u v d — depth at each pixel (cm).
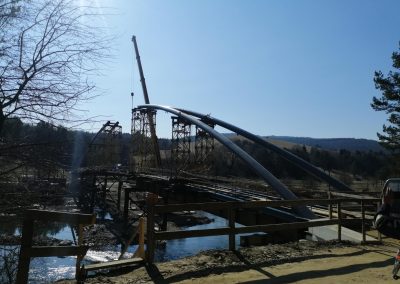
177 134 7650
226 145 4956
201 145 7531
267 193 3622
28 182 552
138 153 8756
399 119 3484
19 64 566
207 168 7325
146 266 883
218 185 4622
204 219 5716
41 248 567
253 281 796
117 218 5397
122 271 855
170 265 898
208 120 7431
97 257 2962
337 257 1061
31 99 555
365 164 11306
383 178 3928
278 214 2592
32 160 549
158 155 8619
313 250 1150
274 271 883
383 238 1427
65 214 579
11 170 545
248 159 4312
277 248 1148
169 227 5012
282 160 10319
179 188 4759
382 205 815
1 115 555
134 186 6244
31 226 559
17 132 564
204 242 3878
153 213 902
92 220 600
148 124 8894
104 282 764
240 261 961
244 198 3309
